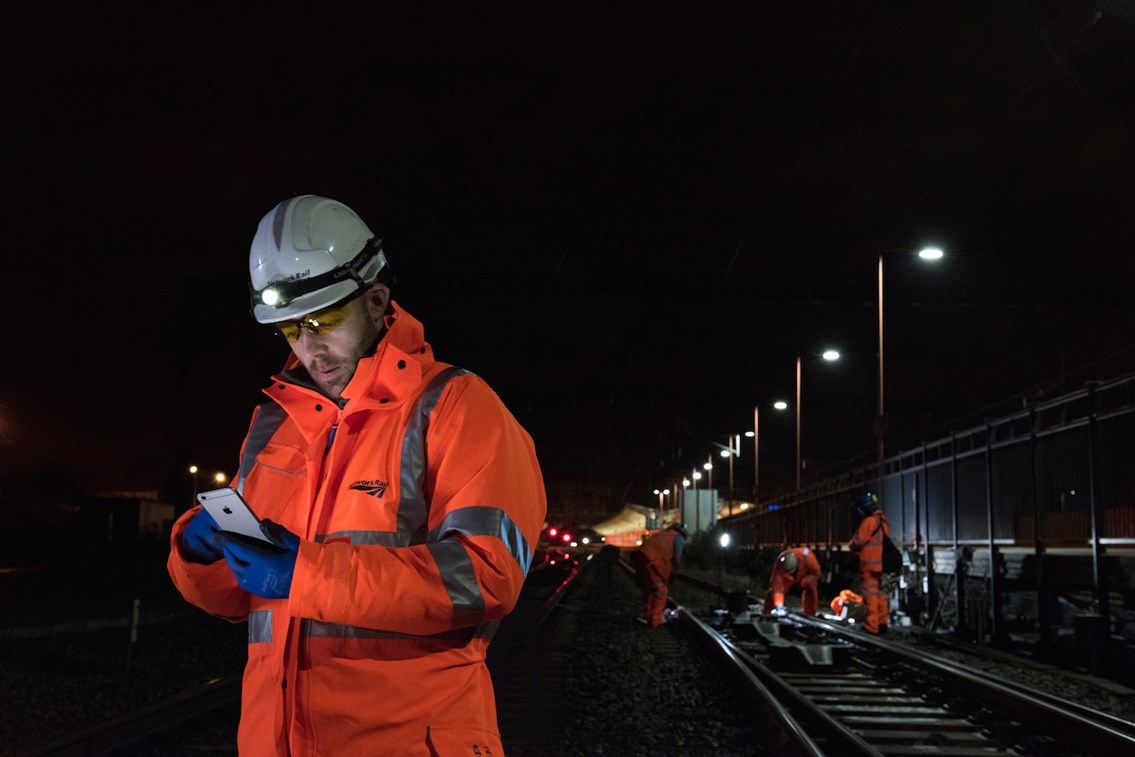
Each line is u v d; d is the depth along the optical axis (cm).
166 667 1281
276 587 185
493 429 212
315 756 193
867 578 1714
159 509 4881
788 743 788
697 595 3178
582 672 1239
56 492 6209
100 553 3934
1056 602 1429
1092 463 1293
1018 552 1551
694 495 5769
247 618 234
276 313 213
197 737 812
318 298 213
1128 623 1235
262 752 201
